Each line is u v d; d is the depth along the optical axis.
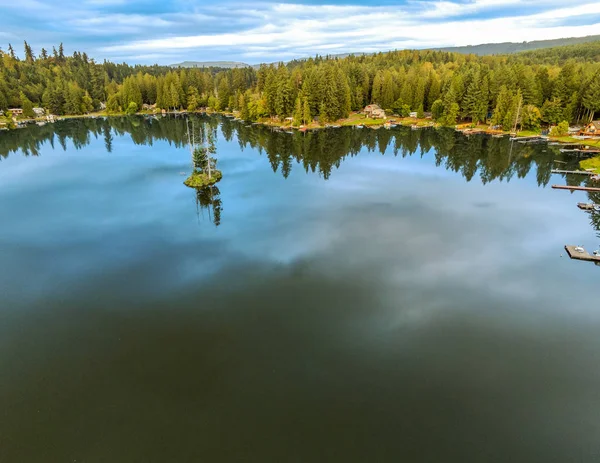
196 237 58.31
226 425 28.14
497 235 58.94
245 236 58.41
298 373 32.78
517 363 34.06
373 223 63.19
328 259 51.59
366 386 31.45
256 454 26.05
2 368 33.53
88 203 73.31
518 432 27.72
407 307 41.59
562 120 133.75
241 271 48.69
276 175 91.06
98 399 30.44
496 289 45.19
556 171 91.19
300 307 41.47
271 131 151.75
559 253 53.75
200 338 36.97
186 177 89.06
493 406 29.75
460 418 28.73
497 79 149.38
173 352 35.22
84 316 40.34
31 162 106.12
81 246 55.84
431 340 36.75
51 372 33.09
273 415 28.92
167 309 41.25
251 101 176.88
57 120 194.75
